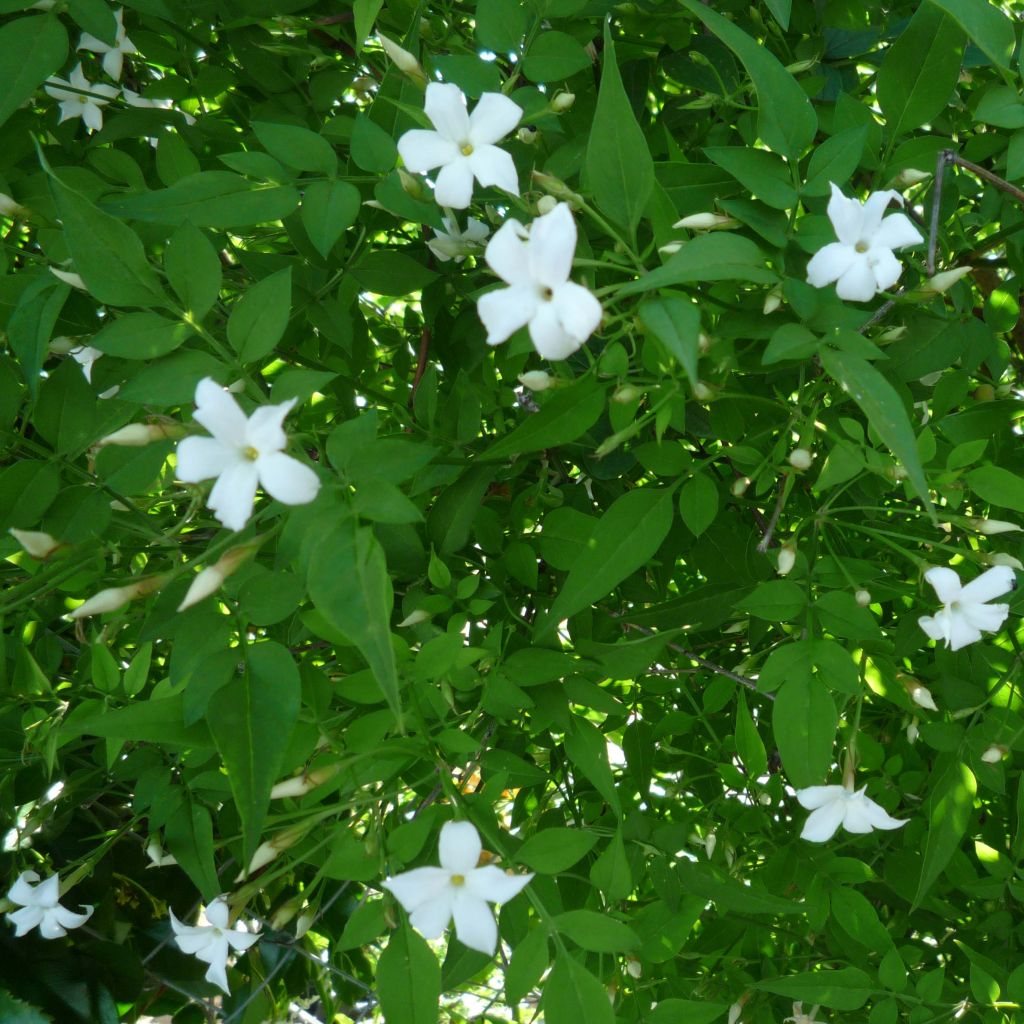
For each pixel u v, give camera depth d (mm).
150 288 478
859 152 503
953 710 578
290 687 458
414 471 454
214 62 636
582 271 530
